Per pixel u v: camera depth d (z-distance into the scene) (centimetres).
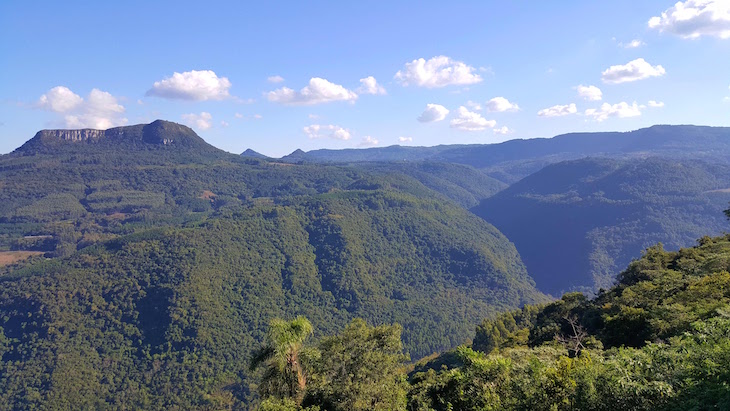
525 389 1474
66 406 10169
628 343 2738
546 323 4397
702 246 4631
